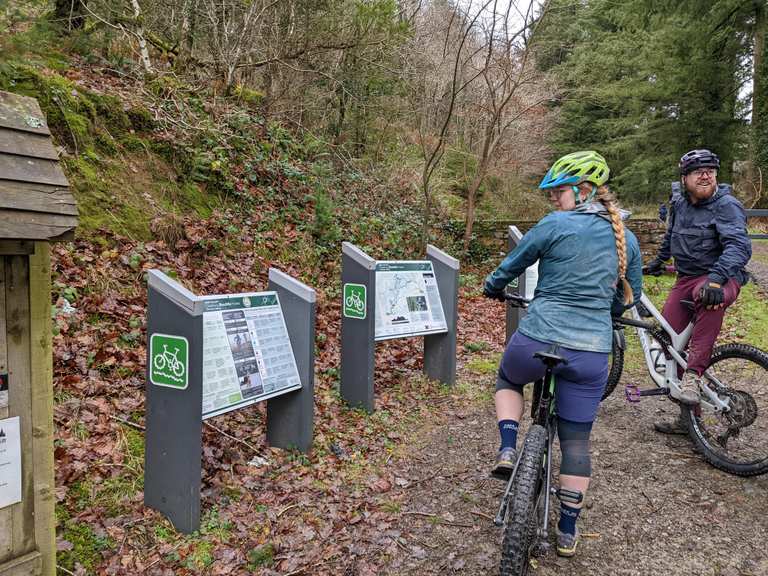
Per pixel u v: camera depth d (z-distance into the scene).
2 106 1.85
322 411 4.28
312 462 3.57
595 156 2.67
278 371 3.40
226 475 3.27
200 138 7.20
